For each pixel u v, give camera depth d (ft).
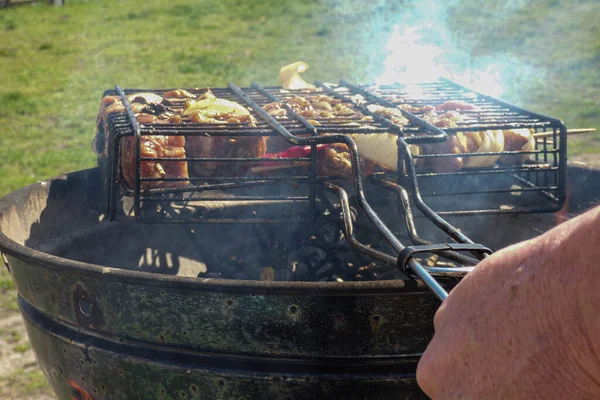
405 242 8.44
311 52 31.68
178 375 4.82
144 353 4.93
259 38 35.22
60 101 26.89
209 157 6.32
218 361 4.76
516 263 2.45
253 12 40.98
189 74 29.32
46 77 30.30
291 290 4.39
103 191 7.72
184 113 6.77
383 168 6.63
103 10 43.83
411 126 6.33
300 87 9.02
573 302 2.23
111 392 5.20
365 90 8.27
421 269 3.65
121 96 7.44
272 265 8.09
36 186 7.05
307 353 4.58
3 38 37.78
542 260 2.35
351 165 5.60
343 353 4.56
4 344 10.71
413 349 4.58
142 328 4.83
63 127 23.80
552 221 7.98
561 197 6.44
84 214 7.60
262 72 28.91
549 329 2.30
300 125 6.26
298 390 4.66
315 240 7.82
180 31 37.68
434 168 6.61
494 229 8.33
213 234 8.37
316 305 4.44
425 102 7.67
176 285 4.54
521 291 2.39
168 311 4.70
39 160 20.26
